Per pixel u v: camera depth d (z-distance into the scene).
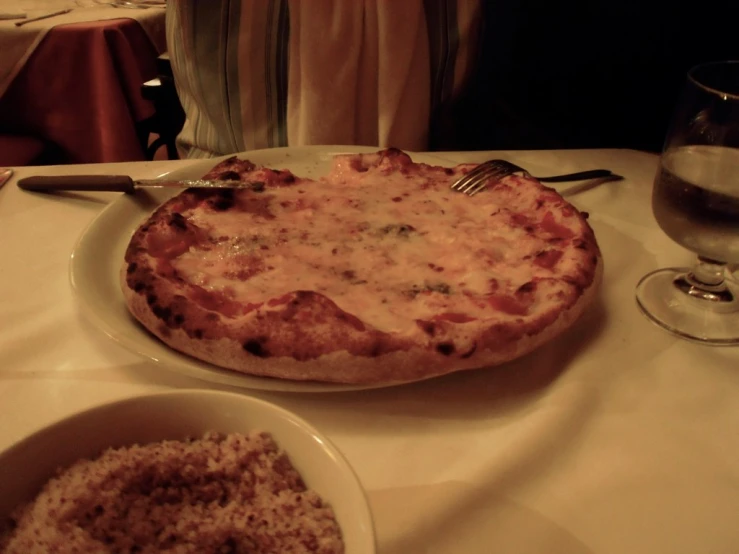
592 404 0.55
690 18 1.47
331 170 0.97
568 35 1.61
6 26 2.02
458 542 0.43
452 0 1.27
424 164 0.98
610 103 1.63
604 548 0.43
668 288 0.72
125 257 0.69
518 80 1.70
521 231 0.78
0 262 0.74
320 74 1.23
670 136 0.69
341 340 0.55
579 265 0.68
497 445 0.51
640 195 0.95
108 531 0.32
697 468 0.50
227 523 0.33
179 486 0.35
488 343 0.57
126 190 0.85
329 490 0.35
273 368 0.55
